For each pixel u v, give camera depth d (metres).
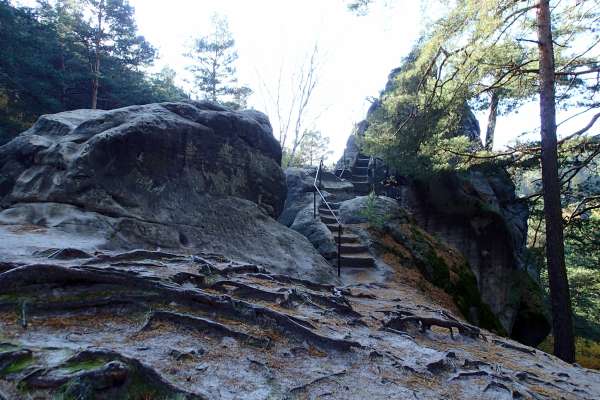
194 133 9.79
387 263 12.52
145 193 8.57
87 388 2.73
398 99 14.35
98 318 4.00
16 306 3.81
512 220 18.36
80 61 26.50
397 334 5.62
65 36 26.17
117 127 8.54
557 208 10.88
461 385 4.22
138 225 7.93
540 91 11.51
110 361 3.04
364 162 24.22
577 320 27.80
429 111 13.50
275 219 11.89
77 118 10.04
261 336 4.22
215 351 3.76
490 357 5.81
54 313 3.89
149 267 5.16
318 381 3.62
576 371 6.28
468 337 6.78
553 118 11.20
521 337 16.25
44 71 20.73
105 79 26.62
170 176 9.16
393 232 13.88
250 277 6.14
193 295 4.48
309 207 15.20
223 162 10.40
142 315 4.13
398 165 14.86
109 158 8.17
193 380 3.16
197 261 5.93
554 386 5.00
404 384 3.93
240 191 10.71
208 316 4.40
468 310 12.66
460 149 13.64
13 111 19.14
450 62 12.97
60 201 7.66
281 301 5.26
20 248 5.44
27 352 3.05
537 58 12.57
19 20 19.95
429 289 12.04
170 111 10.06
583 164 12.62
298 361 3.98
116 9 30.22
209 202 9.66
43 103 20.52
